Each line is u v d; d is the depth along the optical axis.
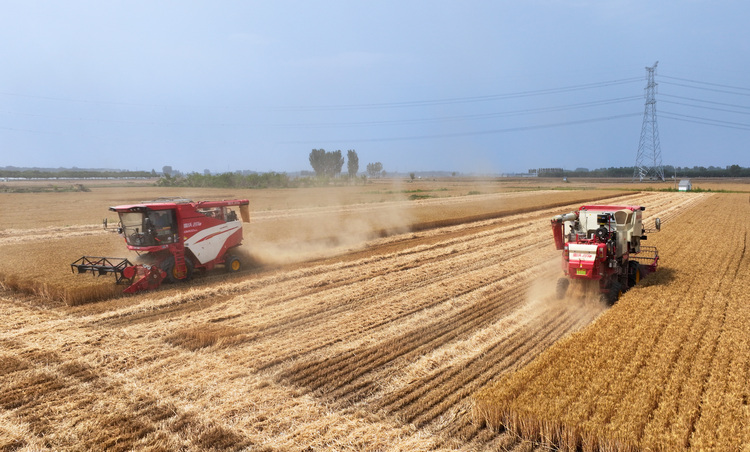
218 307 12.89
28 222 32.66
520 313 12.05
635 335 9.59
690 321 10.40
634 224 14.48
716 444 5.91
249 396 8.02
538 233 26.28
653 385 7.38
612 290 12.68
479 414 7.11
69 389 8.32
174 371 9.00
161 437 6.91
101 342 10.45
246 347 10.12
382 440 6.72
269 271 17.50
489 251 20.86
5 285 15.19
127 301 13.59
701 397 7.08
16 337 10.75
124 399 7.97
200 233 16.34
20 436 6.88
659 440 6.04
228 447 6.64
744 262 17.19
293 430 7.03
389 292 14.28
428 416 7.30
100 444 6.70
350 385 8.31
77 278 14.86
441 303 13.16
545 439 6.65
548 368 8.12
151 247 15.13
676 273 15.40
